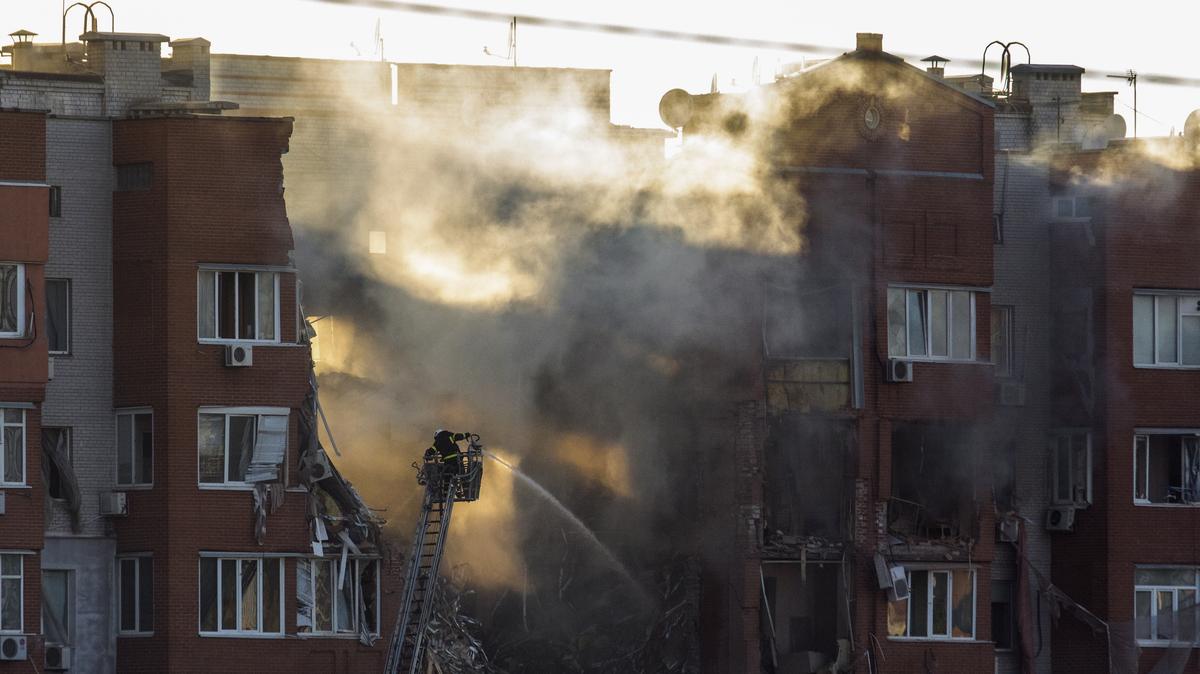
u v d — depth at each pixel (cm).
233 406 15975
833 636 17825
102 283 16062
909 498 18138
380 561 16375
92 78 16775
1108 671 18012
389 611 16338
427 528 16150
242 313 16112
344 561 16188
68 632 15788
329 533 16225
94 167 16112
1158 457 18400
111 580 15925
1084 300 18438
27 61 19150
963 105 18000
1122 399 18175
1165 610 18162
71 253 16000
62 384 15925
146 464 15988
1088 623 18138
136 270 16012
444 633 17112
